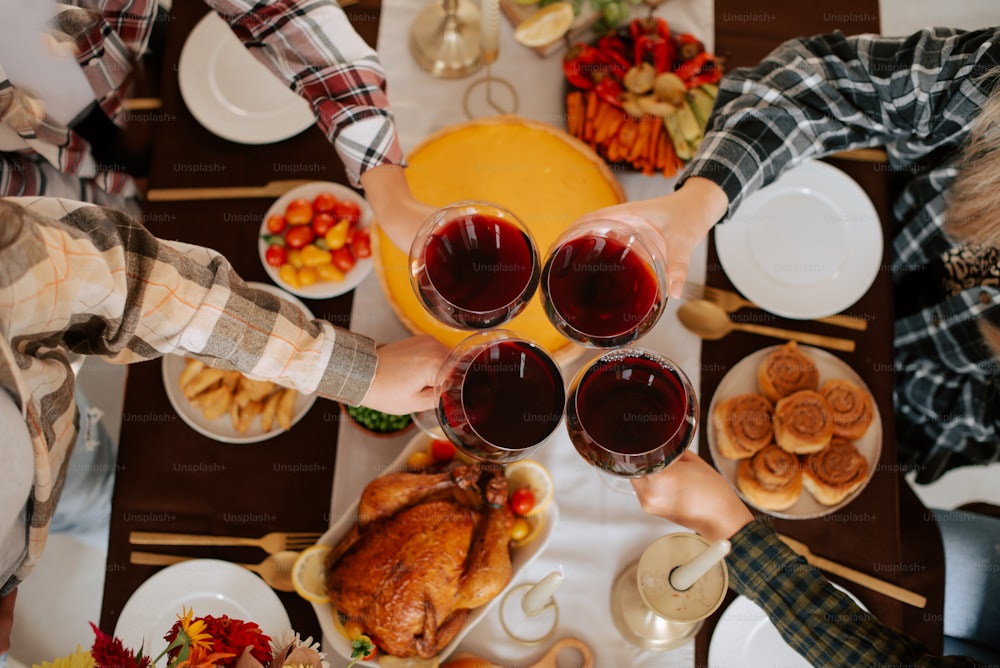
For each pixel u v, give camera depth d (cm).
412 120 125
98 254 67
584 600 105
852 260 117
